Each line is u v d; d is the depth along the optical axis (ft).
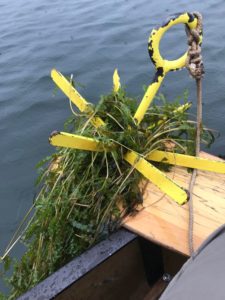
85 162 6.40
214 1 22.12
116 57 17.56
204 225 5.62
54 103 14.83
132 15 22.35
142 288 6.18
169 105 7.28
